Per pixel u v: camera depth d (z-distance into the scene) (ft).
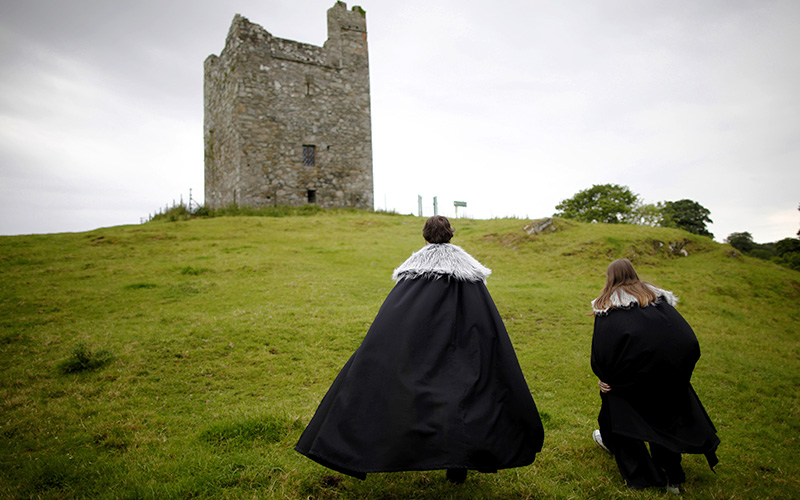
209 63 98.94
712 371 21.97
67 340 22.91
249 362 20.49
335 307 29.53
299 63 90.17
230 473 11.35
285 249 49.75
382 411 9.18
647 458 11.58
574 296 34.58
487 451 8.86
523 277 42.47
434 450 8.75
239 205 84.69
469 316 10.07
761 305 39.09
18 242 49.62
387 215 85.15
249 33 85.40
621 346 11.35
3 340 23.11
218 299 31.32
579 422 15.40
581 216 151.23
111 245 49.60
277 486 10.87
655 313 11.37
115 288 33.68
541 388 18.85
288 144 88.84
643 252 48.85
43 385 17.90
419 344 9.64
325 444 9.21
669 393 11.25
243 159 84.64
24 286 34.09
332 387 10.16
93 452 12.71
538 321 28.50
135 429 14.19
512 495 10.83
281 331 24.27
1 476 11.39
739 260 51.37
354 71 96.27
